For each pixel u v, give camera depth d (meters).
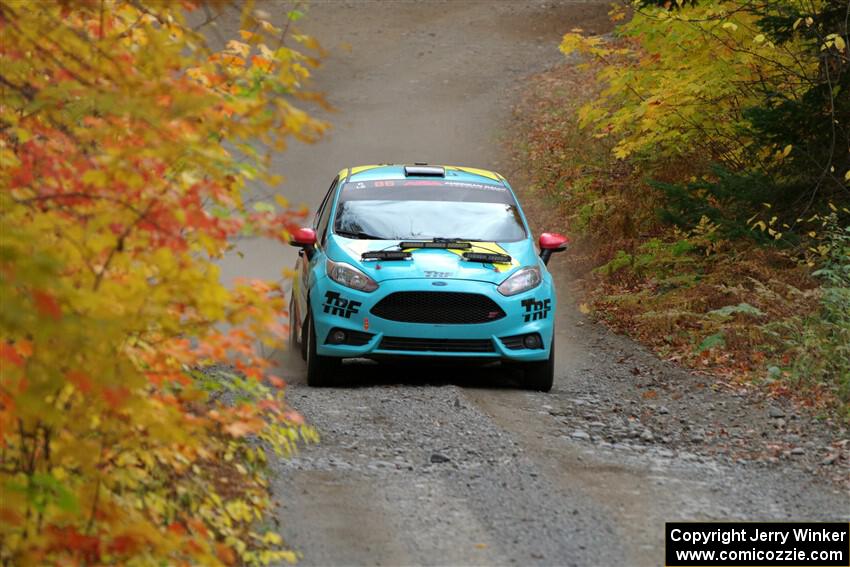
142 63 12.68
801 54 39.66
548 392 29.47
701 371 32.62
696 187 40.72
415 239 30.02
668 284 41.53
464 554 16.48
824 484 21.64
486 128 71.69
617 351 35.59
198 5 12.78
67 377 10.12
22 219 11.40
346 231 30.38
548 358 28.98
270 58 16.11
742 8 38.25
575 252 49.81
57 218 11.12
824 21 37.22
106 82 11.55
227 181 13.84
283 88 14.38
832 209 36.72
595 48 44.62
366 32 99.12
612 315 40.25
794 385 29.91
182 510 16.03
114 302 11.03
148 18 14.20
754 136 39.69
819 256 38.09
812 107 37.09
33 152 11.83
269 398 16.33
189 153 11.27
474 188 32.78
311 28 99.56
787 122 37.53
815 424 26.48
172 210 11.38
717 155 45.94
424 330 27.92
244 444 19.41
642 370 32.75
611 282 44.69
